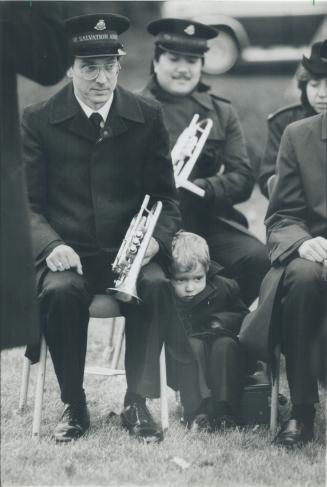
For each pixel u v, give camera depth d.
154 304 4.25
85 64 4.34
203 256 4.54
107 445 4.23
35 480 3.87
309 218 4.48
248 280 5.21
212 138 5.36
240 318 4.62
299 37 9.73
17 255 3.89
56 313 4.22
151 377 4.25
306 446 4.20
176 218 4.55
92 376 5.29
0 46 3.81
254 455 4.11
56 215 4.53
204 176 5.35
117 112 4.47
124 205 4.51
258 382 4.63
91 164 4.47
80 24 4.32
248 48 9.73
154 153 4.55
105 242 4.50
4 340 3.86
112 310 4.40
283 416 4.58
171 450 4.16
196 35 5.30
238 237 5.29
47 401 4.88
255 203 8.96
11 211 3.87
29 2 3.83
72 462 4.03
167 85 5.33
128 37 9.62
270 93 9.33
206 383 4.42
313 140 4.46
